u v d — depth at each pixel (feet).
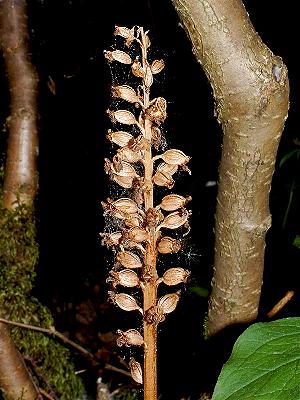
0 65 2.13
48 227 2.10
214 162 1.95
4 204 1.82
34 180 1.85
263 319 1.33
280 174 1.87
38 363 1.70
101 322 2.42
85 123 2.23
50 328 1.71
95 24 2.06
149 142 0.82
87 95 2.20
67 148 2.23
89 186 2.27
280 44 1.83
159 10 1.85
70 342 1.71
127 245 0.85
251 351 0.82
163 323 1.66
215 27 0.79
